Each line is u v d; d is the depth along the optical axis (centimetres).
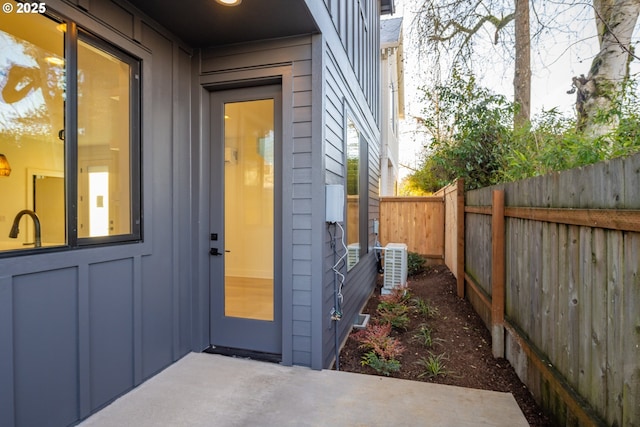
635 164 136
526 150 350
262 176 295
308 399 226
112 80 226
